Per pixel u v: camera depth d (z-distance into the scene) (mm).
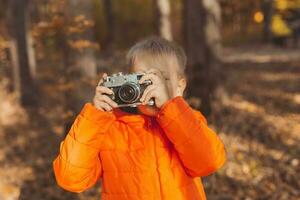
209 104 10789
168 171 2469
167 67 2553
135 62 2572
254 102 12234
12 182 8445
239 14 35562
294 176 7293
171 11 30016
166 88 2445
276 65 19422
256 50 26516
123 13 31297
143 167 2457
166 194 2445
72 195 7238
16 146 10914
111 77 2424
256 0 34969
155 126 2518
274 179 7293
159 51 2559
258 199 6793
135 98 2385
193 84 10953
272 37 29328
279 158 8117
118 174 2480
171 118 2361
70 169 2420
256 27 35156
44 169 9023
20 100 14328
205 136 2426
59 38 8023
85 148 2418
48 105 13891
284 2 27156
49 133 11656
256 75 16844
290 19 27344
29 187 8102
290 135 9375
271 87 14352
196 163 2432
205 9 11195
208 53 11289
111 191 2504
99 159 2543
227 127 9992
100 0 29328
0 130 12297
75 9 7277
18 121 13047
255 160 8062
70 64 7418
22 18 14766
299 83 14836
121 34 31125
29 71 14391
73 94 7324
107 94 2416
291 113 11031
